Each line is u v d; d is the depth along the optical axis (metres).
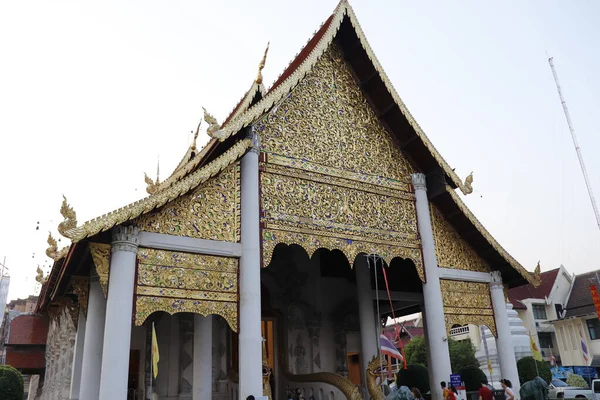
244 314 10.57
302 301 18.42
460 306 14.82
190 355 15.48
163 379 15.16
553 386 23.61
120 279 9.40
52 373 20.03
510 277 16.28
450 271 14.85
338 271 19.77
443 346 13.59
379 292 18.05
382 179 14.38
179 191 10.29
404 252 14.05
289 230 11.95
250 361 10.26
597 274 38.88
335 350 18.41
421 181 15.00
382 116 15.09
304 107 13.54
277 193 12.12
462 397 12.88
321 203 12.80
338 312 18.84
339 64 14.80
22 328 24.98
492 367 32.28
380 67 14.42
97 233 9.17
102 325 11.23
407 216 14.54
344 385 14.61
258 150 12.02
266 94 12.23
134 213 9.55
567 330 38.31
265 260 11.30
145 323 16.05
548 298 39.75
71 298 15.28
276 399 17.09
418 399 12.13
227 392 15.98
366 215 13.61
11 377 15.86
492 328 15.36
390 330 49.59
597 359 35.47
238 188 11.58
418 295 18.80
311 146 13.23
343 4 14.17
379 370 14.80
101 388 8.73
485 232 15.09
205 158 12.23
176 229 10.45
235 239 11.12
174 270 10.18
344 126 14.17
